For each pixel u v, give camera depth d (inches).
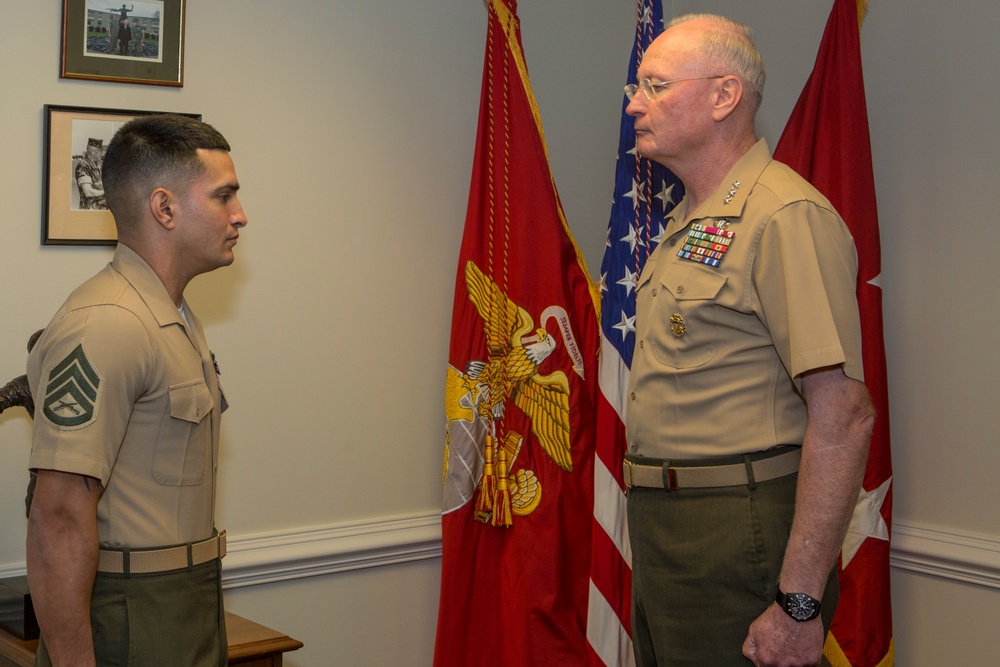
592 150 117.0
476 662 97.4
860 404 57.3
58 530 54.2
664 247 69.5
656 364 66.1
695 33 67.7
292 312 95.6
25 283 82.9
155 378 58.5
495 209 99.0
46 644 55.7
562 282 98.9
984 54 92.1
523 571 96.3
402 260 102.3
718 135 67.3
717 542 62.1
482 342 97.7
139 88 87.1
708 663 63.1
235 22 91.4
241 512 93.2
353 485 100.0
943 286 95.0
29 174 82.8
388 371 101.9
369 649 100.8
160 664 57.8
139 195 61.1
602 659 94.4
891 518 91.7
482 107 99.3
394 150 101.4
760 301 61.4
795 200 60.9
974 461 92.4
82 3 84.0
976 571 91.0
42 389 55.7
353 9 98.2
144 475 58.8
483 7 107.3
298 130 95.2
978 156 92.4
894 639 98.1
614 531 95.2
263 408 94.2
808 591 56.5
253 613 93.7
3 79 81.4
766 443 61.6
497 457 96.3
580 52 115.7
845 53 93.6
